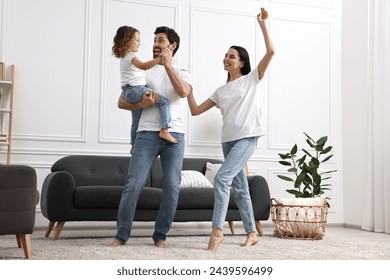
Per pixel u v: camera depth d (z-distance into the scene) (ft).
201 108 11.52
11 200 8.58
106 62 16.79
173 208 10.67
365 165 18.12
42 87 16.06
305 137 18.98
